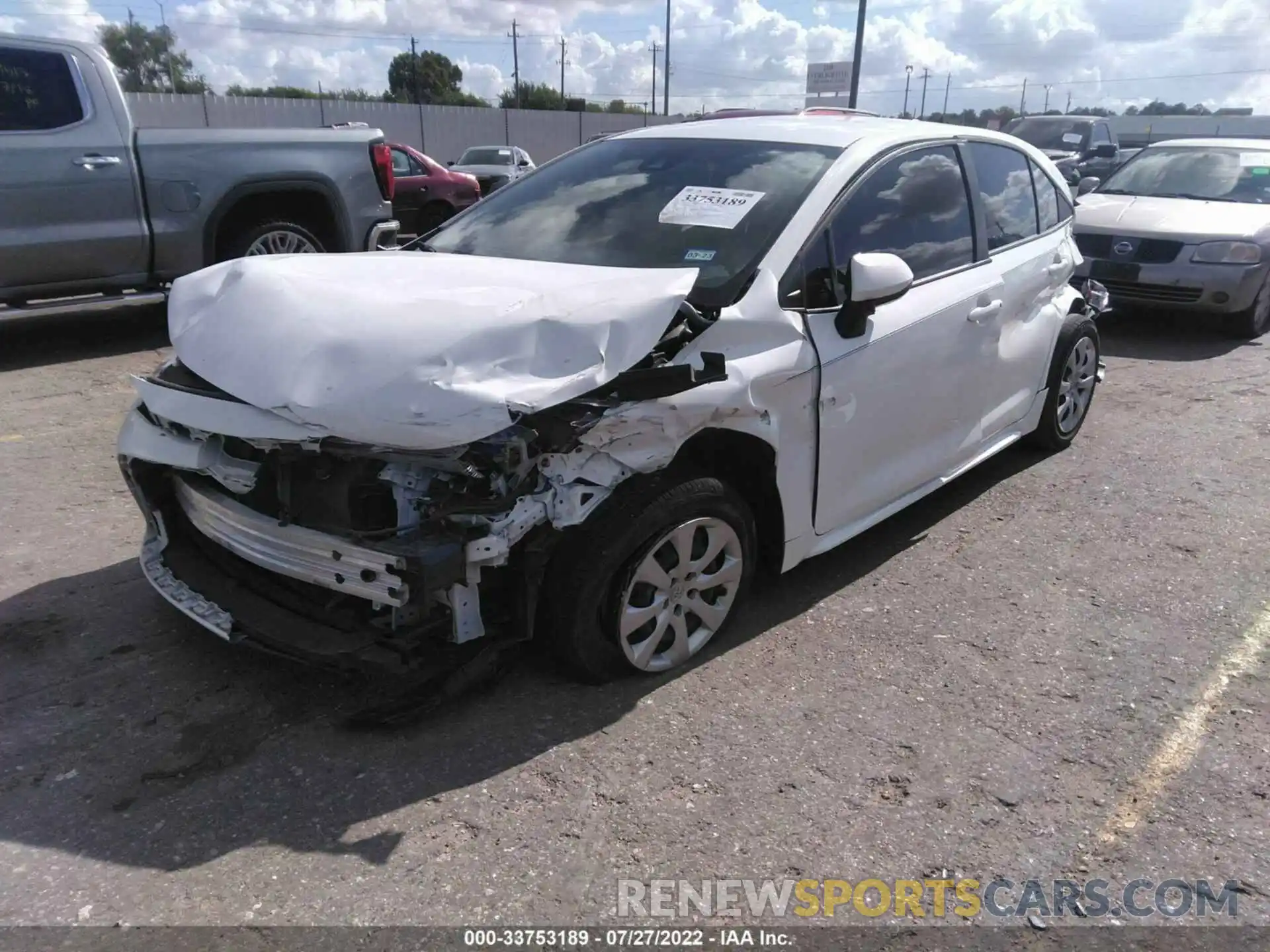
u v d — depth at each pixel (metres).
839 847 2.45
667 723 2.91
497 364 2.48
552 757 2.74
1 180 6.10
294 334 2.64
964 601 3.73
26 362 6.83
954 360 3.98
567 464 2.64
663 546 3.03
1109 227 8.18
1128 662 3.32
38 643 3.28
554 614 2.88
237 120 28.84
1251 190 8.62
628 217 3.60
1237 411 6.21
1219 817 2.58
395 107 32.31
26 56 6.22
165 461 2.89
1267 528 4.43
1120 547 4.22
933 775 2.72
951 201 4.10
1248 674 3.25
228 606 2.93
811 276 3.31
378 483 2.59
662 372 2.63
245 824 2.47
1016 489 4.87
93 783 2.62
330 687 3.06
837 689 3.12
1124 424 5.93
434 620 2.67
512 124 35.47
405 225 15.11
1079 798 2.65
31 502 4.41
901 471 3.86
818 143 3.74
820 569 3.98
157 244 6.87
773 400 3.10
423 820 2.49
